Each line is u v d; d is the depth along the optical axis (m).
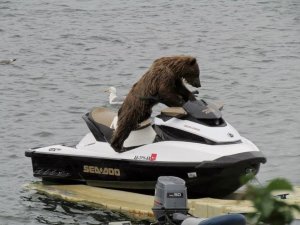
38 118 47.31
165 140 28.88
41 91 55.19
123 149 29.56
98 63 65.44
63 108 50.03
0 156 38.12
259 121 45.84
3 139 42.00
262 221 8.67
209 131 28.20
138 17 88.94
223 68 62.88
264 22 85.94
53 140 42.16
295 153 37.75
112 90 44.84
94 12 91.88
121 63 65.62
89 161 30.31
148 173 28.59
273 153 38.00
